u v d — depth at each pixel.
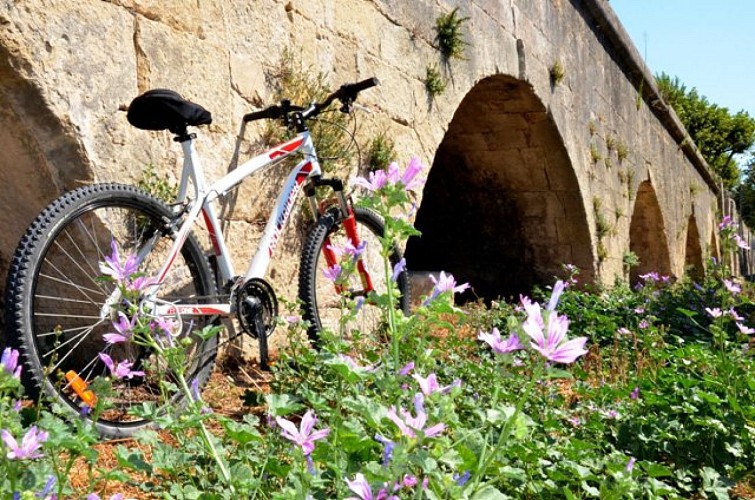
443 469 1.35
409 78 5.94
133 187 2.90
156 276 2.88
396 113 5.73
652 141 15.55
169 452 1.67
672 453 2.96
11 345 2.45
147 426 2.70
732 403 3.07
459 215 10.92
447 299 1.63
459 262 11.28
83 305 3.26
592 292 10.40
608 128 11.95
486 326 5.25
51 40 3.16
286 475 1.71
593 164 10.94
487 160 9.97
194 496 1.61
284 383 2.89
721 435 3.02
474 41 7.11
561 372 1.14
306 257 3.82
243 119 4.10
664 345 4.83
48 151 3.26
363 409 1.42
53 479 1.15
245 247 4.11
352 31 5.21
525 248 10.78
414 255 11.55
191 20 3.83
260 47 4.30
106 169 3.35
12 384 1.13
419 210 11.17
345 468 1.55
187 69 3.79
